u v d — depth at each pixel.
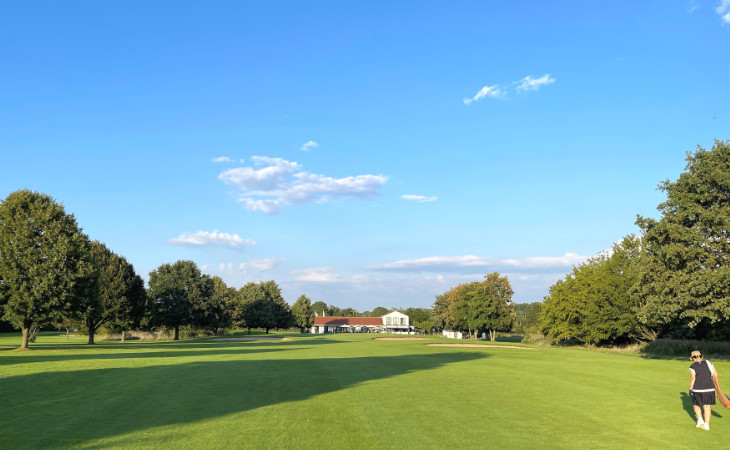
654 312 35.09
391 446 9.64
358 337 84.69
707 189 33.56
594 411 13.86
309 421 11.80
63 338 76.75
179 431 10.68
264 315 118.31
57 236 41.75
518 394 16.91
